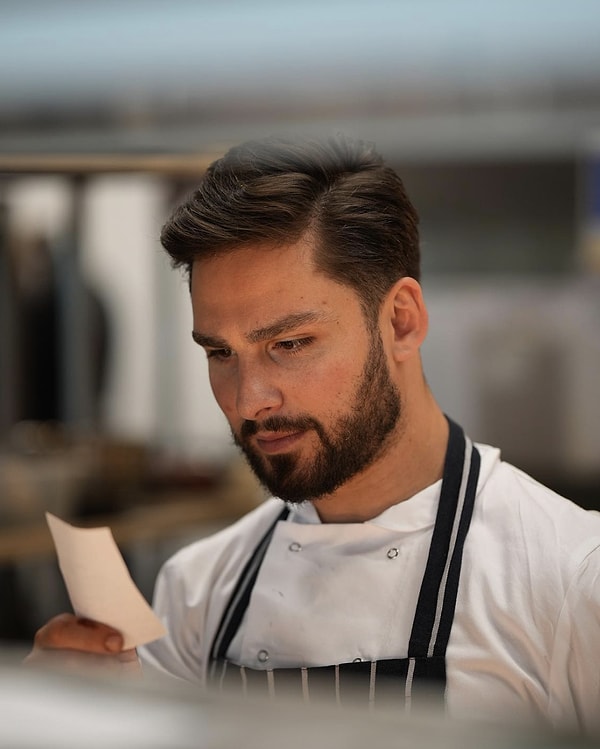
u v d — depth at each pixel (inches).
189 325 191.6
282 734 18.3
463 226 136.6
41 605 124.7
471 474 50.4
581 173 126.1
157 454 131.9
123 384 192.2
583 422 135.6
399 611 48.1
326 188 46.1
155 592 60.2
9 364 150.0
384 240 47.3
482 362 138.3
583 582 45.7
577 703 46.1
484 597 47.1
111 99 52.7
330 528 50.4
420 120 100.3
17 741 18.7
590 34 36.6
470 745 17.7
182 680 57.1
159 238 49.4
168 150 57.1
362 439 47.3
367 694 46.9
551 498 49.8
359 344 46.4
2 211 144.3
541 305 135.4
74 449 115.0
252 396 45.6
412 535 49.2
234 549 57.2
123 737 18.6
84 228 165.3
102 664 48.2
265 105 56.6
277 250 44.5
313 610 49.6
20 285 150.1
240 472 126.7
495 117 107.4
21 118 53.9
